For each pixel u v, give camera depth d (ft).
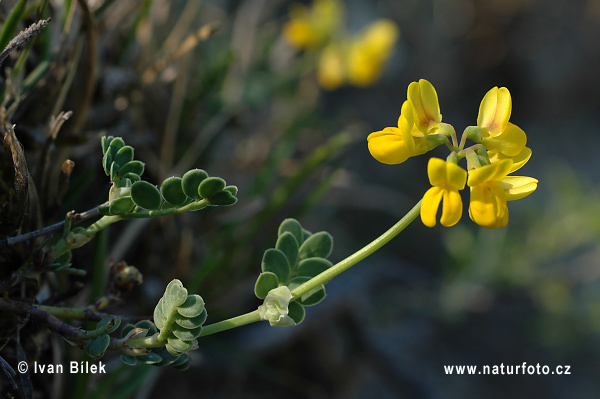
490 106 0.65
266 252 0.64
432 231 2.08
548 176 2.49
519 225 2.09
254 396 1.11
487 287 1.76
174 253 0.87
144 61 0.90
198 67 1.17
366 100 2.30
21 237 0.64
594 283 1.97
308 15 1.55
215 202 0.62
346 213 1.97
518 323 1.94
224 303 0.98
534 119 2.70
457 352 1.87
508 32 2.64
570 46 2.71
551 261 1.85
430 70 2.53
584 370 1.92
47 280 0.73
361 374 1.35
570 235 1.73
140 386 0.81
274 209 0.96
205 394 1.06
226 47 1.39
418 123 0.64
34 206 0.70
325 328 1.22
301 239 0.66
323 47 1.54
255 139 1.37
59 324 0.63
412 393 1.57
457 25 2.60
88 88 0.76
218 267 0.93
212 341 0.93
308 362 1.19
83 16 0.74
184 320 0.61
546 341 1.86
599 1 2.73
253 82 1.40
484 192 0.63
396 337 1.76
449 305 1.64
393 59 2.44
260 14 1.45
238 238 0.97
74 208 0.78
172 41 0.99
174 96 0.87
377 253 1.92
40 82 0.74
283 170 1.21
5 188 0.69
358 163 2.14
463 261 1.62
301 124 1.43
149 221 0.84
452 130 0.64
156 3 1.06
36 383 0.74
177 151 1.00
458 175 0.62
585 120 2.72
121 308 0.84
